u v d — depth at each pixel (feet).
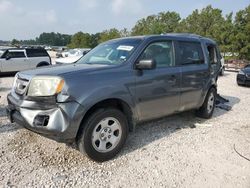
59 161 12.19
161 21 191.93
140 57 13.85
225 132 16.79
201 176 11.21
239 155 13.33
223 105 24.13
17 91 12.30
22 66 49.34
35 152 13.00
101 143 12.21
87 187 10.21
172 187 10.34
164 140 15.17
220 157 13.05
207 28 133.69
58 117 10.81
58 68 12.84
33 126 11.13
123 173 11.33
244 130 17.30
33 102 11.34
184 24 148.36
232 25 98.94
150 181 10.73
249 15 93.86
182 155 13.20
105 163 12.21
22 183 10.30
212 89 19.80
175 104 15.85
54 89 10.94
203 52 18.69
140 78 13.46
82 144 11.68
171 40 16.05
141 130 16.81
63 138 11.00
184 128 17.44
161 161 12.50
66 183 10.42
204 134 16.33
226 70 80.94
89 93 11.40
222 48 98.84
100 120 11.96
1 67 46.73
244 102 27.27
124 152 13.42
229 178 11.10
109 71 12.48
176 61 15.93
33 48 51.60
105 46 16.07
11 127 16.28
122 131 12.92
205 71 18.26
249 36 91.66
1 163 11.78
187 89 16.53
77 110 11.02
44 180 10.57
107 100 12.41
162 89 14.66
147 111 14.15
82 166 11.82
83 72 11.80
